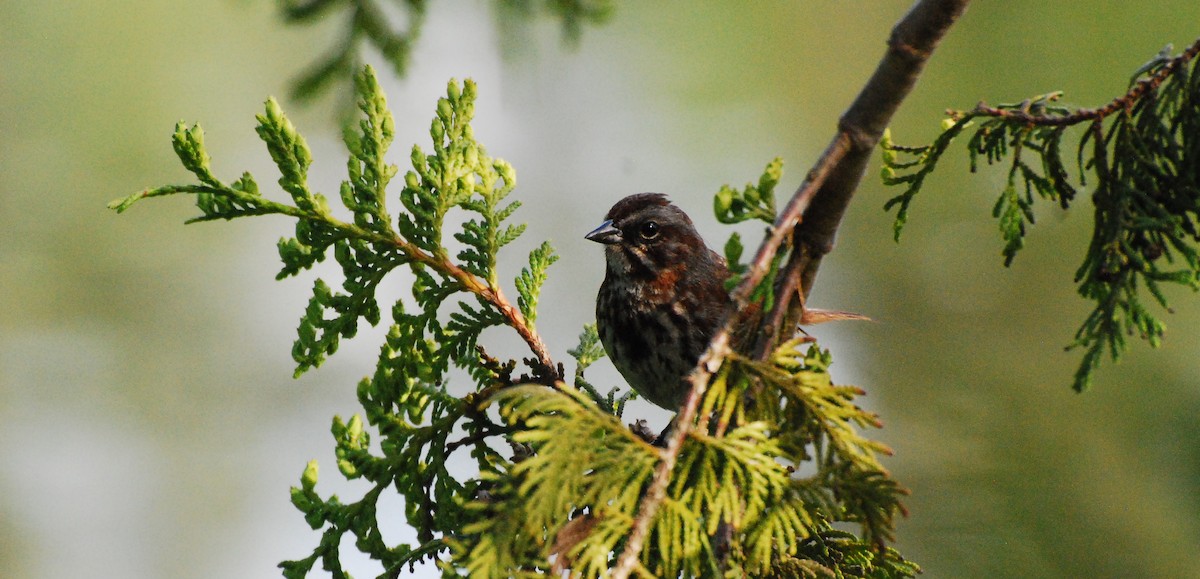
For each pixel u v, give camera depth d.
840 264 13.84
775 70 16.09
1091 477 8.93
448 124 5.86
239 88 16.12
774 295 4.65
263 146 16.47
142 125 16.00
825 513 5.02
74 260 16.00
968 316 12.16
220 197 5.62
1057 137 5.36
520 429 5.75
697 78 16.52
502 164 5.94
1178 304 9.93
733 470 4.43
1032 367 10.65
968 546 8.47
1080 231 12.23
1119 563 8.22
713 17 16.19
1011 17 11.76
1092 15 11.27
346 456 5.66
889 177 5.52
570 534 4.06
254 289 16.66
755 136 16.39
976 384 10.38
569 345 15.62
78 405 15.66
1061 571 8.46
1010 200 5.51
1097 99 11.20
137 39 15.77
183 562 14.78
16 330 15.76
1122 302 5.03
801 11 15.88
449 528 5.59
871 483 4.30
